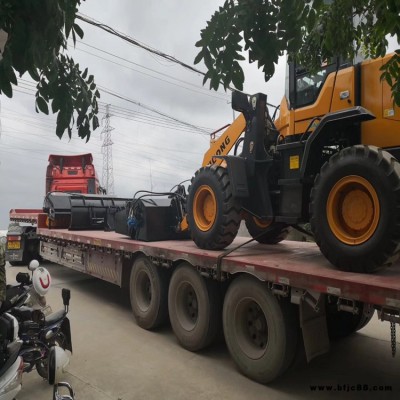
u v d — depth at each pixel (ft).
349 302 9.53
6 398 7.97
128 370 12.84
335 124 11.75
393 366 13.32
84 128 6.15
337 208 10.94
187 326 14.75
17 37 4.25
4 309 9.95
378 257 9.69
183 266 14.99
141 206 18.88
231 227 14.40
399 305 8.25
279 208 14.26
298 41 5.37
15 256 32.83
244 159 15.07
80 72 5.92
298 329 11.46
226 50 5.46
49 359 8.86
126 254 18.58
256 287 11.94
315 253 14.64
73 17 4.90
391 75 8.16
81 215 26.84
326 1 8.05
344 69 12.78
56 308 20.35
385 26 5.59
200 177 15.40
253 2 5.27
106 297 22.77
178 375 12.48
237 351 12.49
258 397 11.08
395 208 9.38
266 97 15.23
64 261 25.86
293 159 13.30
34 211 40.55
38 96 5.61
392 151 11.69
